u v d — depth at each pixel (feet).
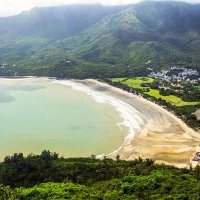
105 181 365.81
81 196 286.05
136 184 314.55
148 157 598.75
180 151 626.23
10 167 431.84
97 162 478.59
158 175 337.52
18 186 395.34
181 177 336.90
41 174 416.67
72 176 412.16
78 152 626.23
